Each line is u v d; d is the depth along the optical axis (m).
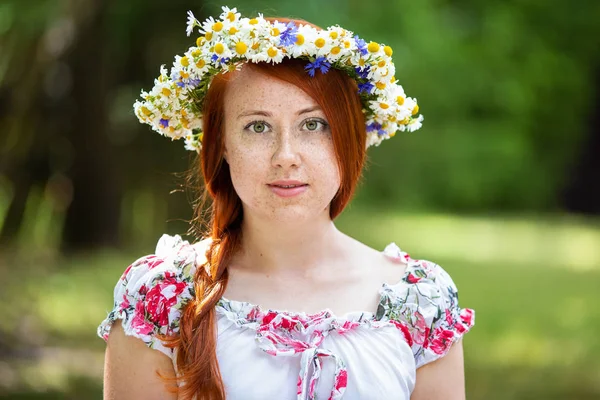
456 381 2.21
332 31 2.14
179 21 12.98
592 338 7.91
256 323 2.11
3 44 11.91
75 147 12.83
